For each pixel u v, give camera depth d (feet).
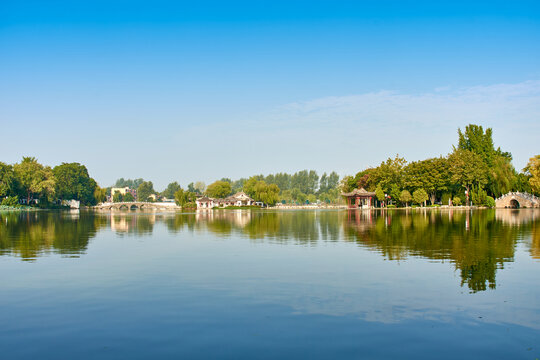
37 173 564.30
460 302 51.03
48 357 36.58
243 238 127.54
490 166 427.74
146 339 40.34
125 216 331.16
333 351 37.32
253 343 39.17
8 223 217.56
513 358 35.83
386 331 41.81
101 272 71.51
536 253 87.25
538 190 359.05
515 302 50.93
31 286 61.21
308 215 312.71
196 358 36.11
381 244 105.50
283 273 69.21
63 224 208.95
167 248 103.91
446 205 425.69
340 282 62.08
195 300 53.11
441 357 36.06
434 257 83.20
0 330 43.01
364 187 523.29
